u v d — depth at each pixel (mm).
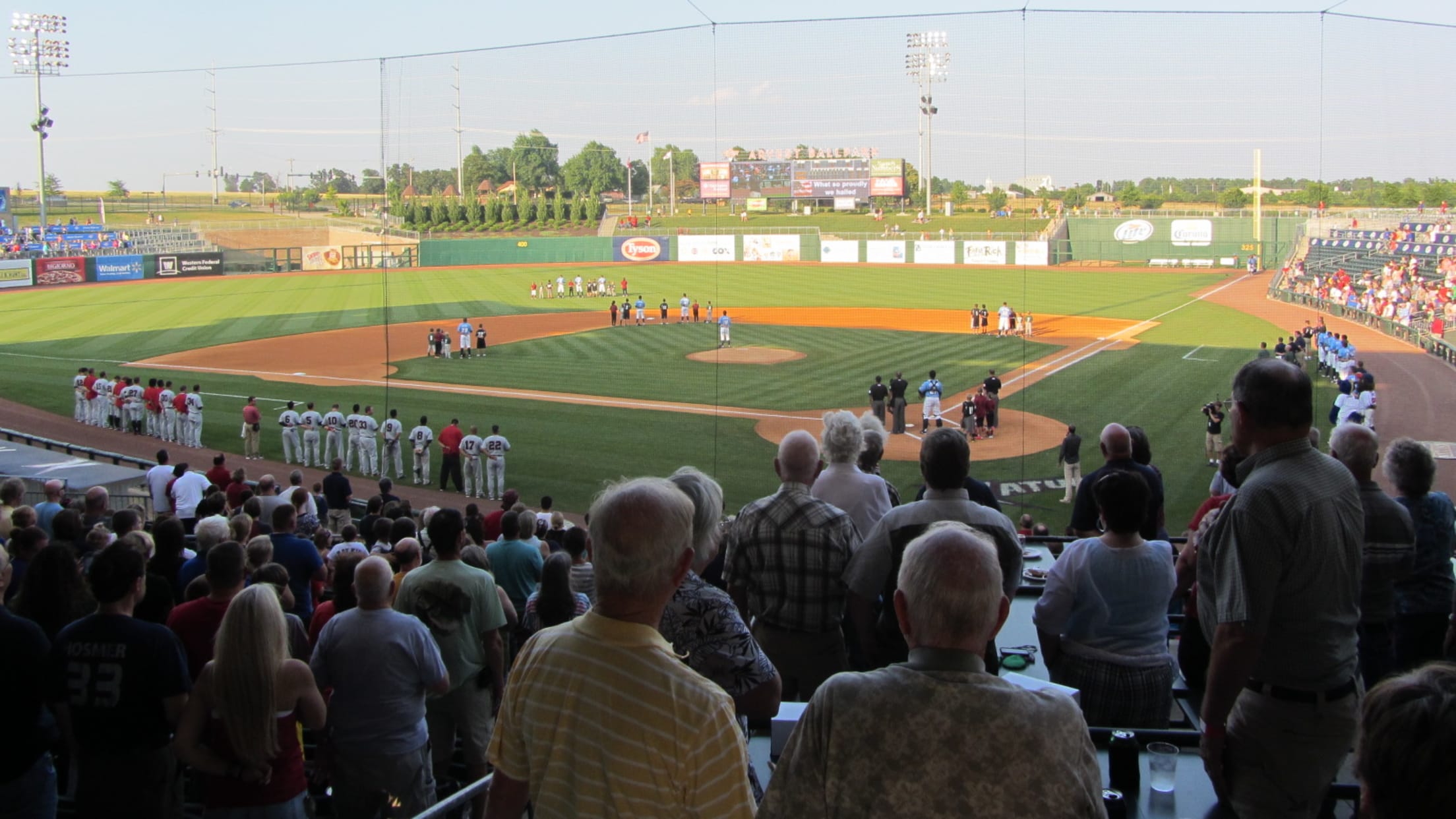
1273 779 4020
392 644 5707
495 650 7039
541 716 3100
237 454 25359
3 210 93250
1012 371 31297
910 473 21094
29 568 6582
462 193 70812
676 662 3115
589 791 3002
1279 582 3875
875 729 2779
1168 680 5074
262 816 5145
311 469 24156
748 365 34219
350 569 7258
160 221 107000
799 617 5430
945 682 2803
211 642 6270
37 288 57938
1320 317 24453
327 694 5801
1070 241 51594
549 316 48906
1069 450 18234
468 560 8516
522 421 26672
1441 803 2127
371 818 5855
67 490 16891
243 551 6469
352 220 86500
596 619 3172
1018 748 2709
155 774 5430
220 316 48250
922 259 60625
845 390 29828
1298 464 3895
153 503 17469
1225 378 28266
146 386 32125
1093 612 5023
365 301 53781
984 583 2854
